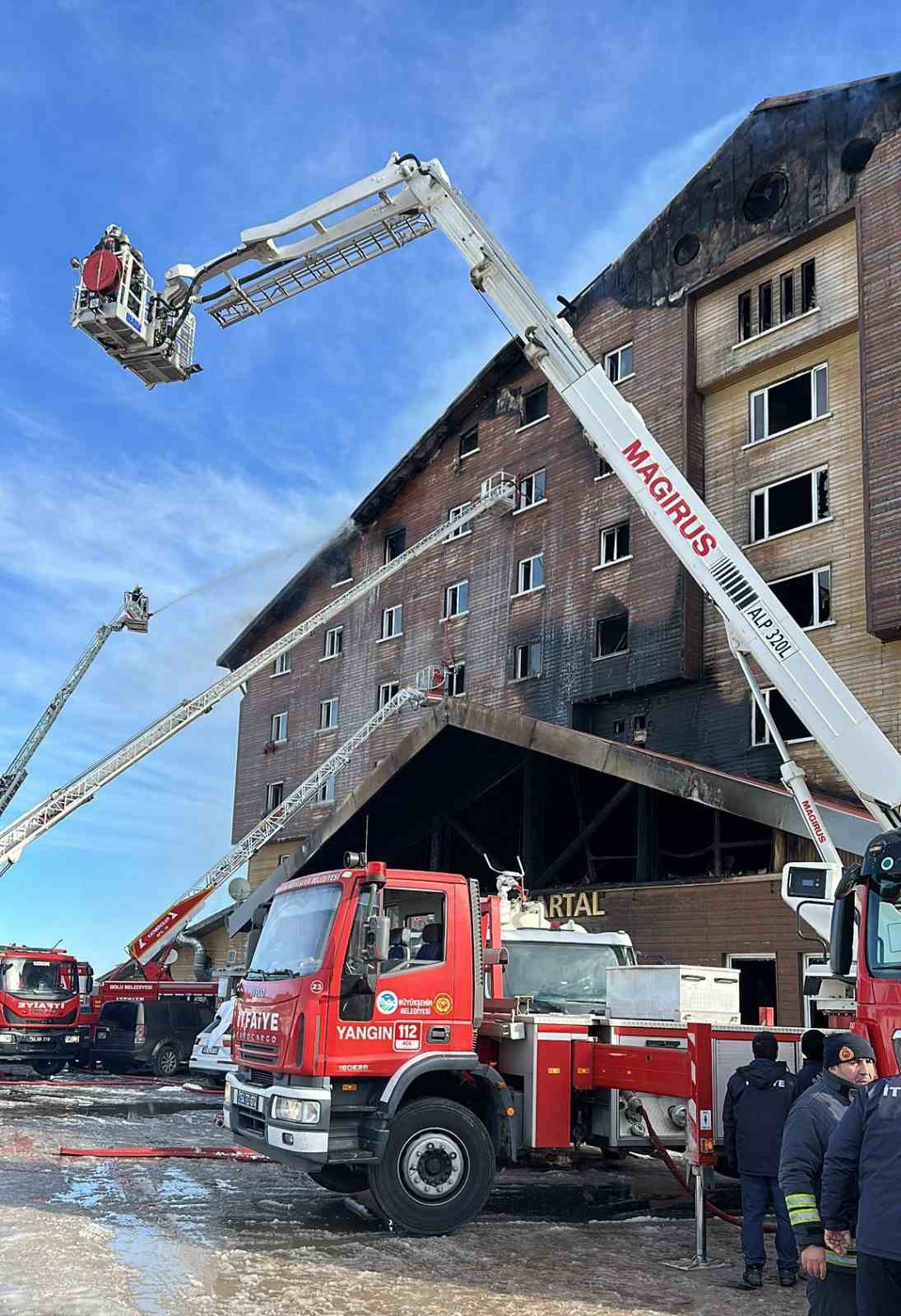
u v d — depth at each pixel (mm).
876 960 7113
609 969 10125
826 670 11109
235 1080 9555
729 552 11914
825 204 23141
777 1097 7211
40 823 26688
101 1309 6023
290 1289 6645
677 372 25609
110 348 15023
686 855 20406
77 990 23703
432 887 9312
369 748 33688
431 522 33906
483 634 30516
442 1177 8562
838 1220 4289
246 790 39656
